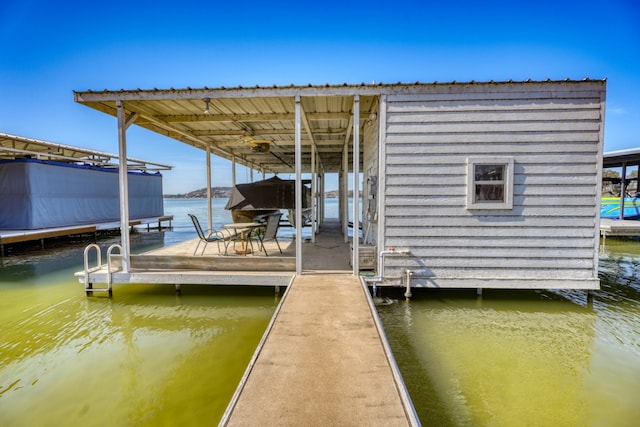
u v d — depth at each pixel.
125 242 4.80
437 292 4.91
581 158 4.32
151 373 2.85
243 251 6.14
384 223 4.54
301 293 3.72
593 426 2.20
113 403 2.45
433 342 3.42
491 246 4.47
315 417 1.67
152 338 3.54
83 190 11.44
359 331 2.72
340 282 4.18
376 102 4.92
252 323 3.92
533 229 4.41
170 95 4.48
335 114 5.60
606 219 13.24
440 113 4.40
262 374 2.07
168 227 15.75
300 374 2.08
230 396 2.52
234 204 6.40
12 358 3.12
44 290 5.23
